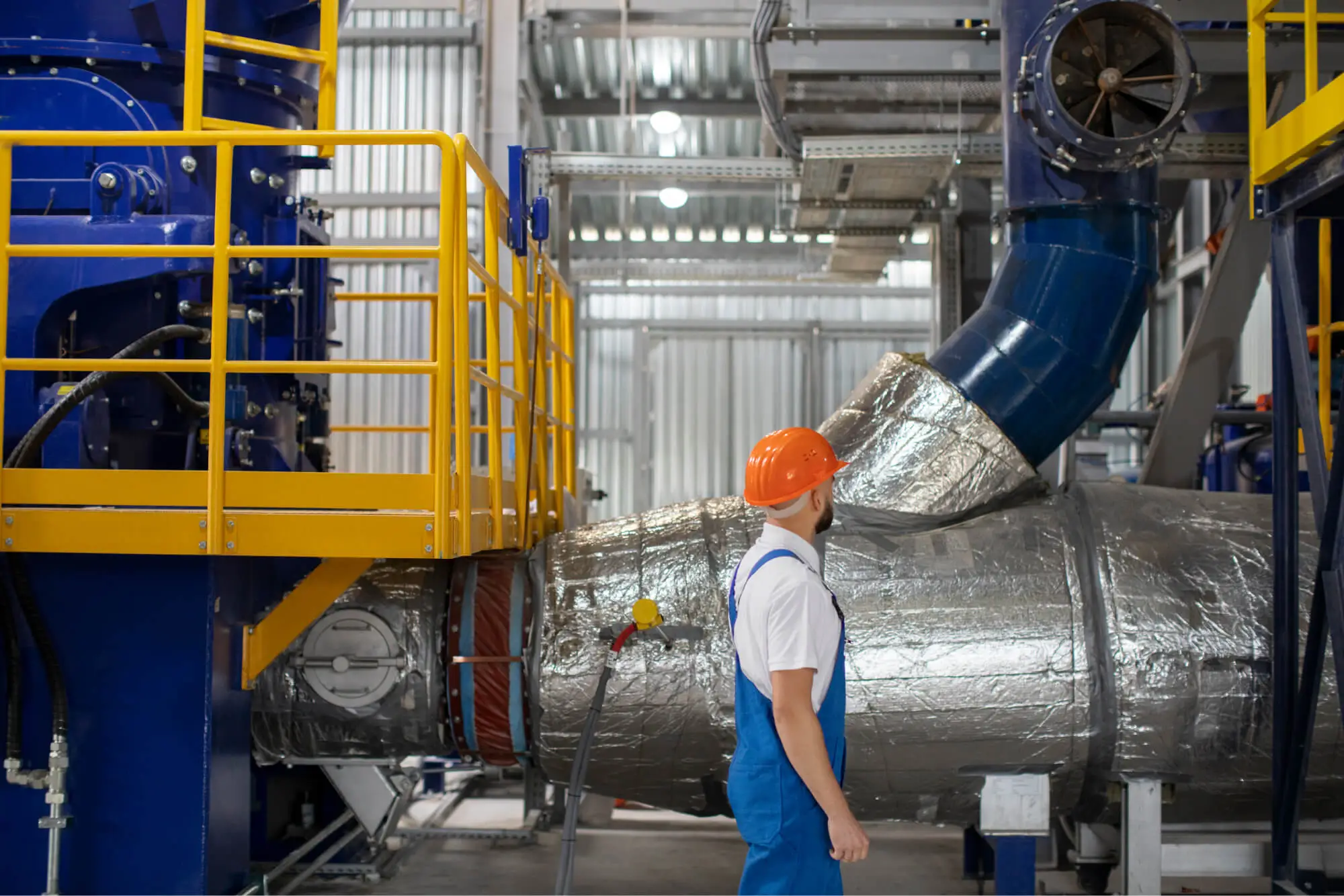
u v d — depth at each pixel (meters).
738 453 13.29
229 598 3.38
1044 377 4.01
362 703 3.78
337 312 10.72
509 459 8.41
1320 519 3.30
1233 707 3.53
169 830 3.22
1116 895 4.05
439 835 4.80
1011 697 3.54
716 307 13.38
